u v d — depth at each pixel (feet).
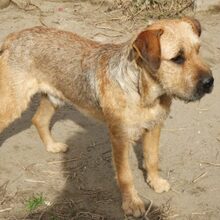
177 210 4.68
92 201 4.80
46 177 5.09
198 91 4.21
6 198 4.82
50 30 5.07
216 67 6.64
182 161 5.24
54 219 4.60
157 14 7.85
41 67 5.00
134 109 4.43
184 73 4.23
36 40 4.99
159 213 4.66
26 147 5.48
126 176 4.64
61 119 5.91
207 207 4.70
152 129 4.66
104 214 4.66
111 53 4.61
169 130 5.66
